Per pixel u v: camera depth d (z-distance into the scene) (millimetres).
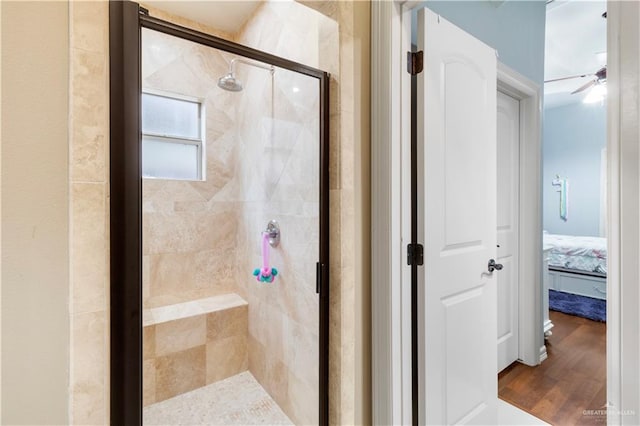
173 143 1839
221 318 1914
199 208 1963
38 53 687
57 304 709
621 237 690
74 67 710
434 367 1321
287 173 1589
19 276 672
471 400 1525
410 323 1278
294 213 1537
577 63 3785
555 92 4926
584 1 2570
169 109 1798
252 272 1946
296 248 1522
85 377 724
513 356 2393
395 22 1209
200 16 2047
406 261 1262
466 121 1471
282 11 1649
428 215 1280
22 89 671
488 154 1612
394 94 1210
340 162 1198
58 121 709
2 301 658
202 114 1955
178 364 1743
